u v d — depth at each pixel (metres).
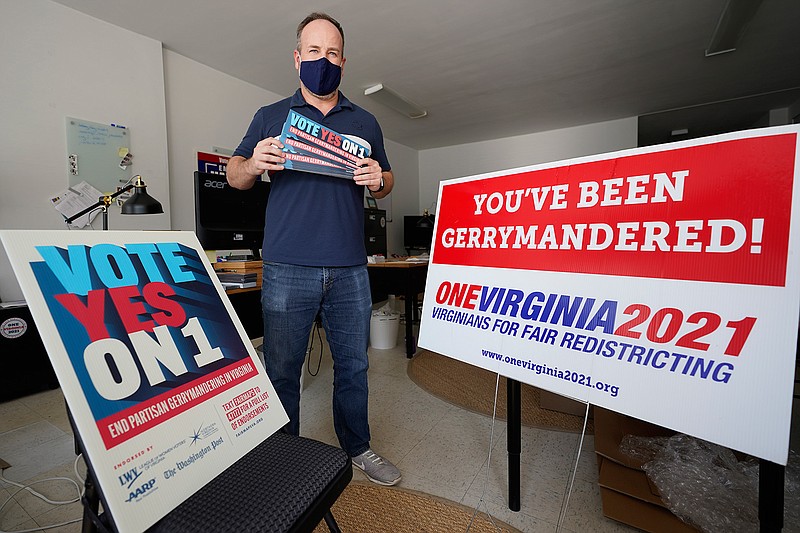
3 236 0.50
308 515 0.59
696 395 0.70
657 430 1.41
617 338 0.81
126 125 2.87
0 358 2.08
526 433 1.68
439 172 6.93
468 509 1.20
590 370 0.84
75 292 0.55
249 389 0.71
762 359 0.65
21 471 1.45
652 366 0.76
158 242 0.71
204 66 3.47
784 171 0.65
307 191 1.21
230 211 1.91
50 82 2.49
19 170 2.38
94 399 0.50
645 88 4.21
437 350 1.15
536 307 0.96
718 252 0.70
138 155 2.94
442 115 5.08
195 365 0.65
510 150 6.22
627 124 5.31
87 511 0.54
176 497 0.53
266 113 1.26
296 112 1.16
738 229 0.69
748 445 0.64
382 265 2.83
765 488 0.67
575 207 0.91
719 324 0.69
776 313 0.64
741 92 4.35
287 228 1.21
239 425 0.67
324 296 1.28
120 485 0.48
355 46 3.20
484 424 1.77
